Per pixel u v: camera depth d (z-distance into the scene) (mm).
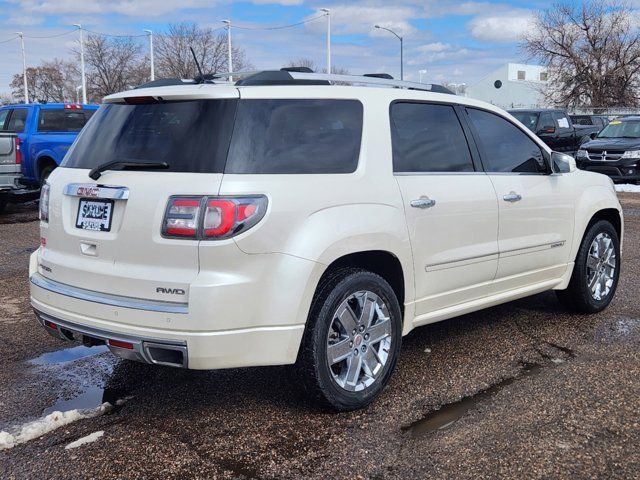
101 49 48938
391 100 4152
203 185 3293
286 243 3406
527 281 5102
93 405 3959
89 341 3705
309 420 3709
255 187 3352
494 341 5027
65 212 3762
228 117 3449
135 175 3482
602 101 48531
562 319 5594
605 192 5758
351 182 3738
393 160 4035
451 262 4336
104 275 3494
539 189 5043
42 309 3844
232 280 3268
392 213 3887
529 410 3787
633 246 8953
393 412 3801
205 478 3123
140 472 3176
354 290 3699
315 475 3133
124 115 3795
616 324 5441
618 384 4133
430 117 4418
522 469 3154
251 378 4344
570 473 3117
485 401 3934
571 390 4055
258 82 3666
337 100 3863
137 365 4621
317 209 3537
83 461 3279
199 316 3221
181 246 3275
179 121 3533
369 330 3854
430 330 5332
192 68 45844
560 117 20594
